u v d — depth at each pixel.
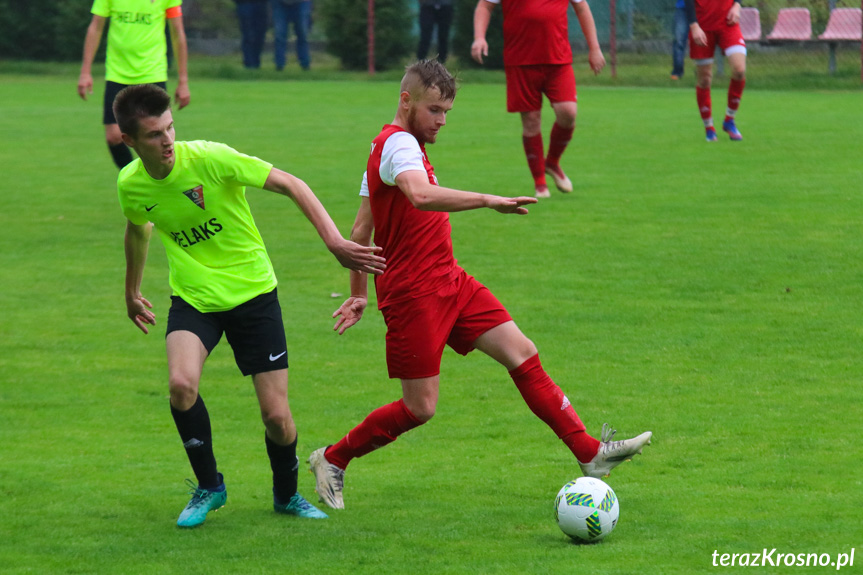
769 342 20.20
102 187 36.56
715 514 12.81
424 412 13.47
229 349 21.34
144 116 12.17
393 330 13.34
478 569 11.34
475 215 31.08
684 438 15.75
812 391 17.62
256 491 14.42
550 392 13.54
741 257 25.89
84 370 19.89
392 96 64.50
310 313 23.05
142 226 13.50
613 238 28.03
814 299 22.64
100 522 13.18
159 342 21.58
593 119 51.25
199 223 12.92
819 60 71.88
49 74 79.25
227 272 13.01
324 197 33.66
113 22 31.06
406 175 12.34
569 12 78.31
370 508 13.60
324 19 79.19
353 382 19.08
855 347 19.75
